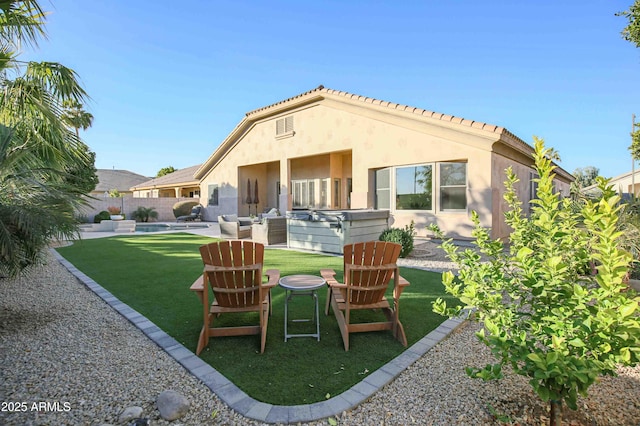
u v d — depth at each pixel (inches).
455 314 99.3
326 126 559.2
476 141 395.9
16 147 181.2
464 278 102.1
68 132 211.8
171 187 1080.8
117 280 233.8
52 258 323.9
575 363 66.2
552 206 89.5
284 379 105.0
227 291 127.0
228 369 111.1
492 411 89.0
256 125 696.4
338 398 94.5
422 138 442.9
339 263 289.4
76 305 181.0
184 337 136.6
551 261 80.8
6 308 175.5
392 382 105.2
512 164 459.8
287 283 136.6
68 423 85.7
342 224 332.8
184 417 87.8
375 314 165.2
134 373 109.6
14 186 141.1
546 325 80.4
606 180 72.9
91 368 112.8
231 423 85.5
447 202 430.0
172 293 200.8
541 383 75.0
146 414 89.1
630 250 176.6
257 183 801.6
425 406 93.3
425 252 352.2
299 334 140.4
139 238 498.0
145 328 145.8
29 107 196.7
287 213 393.7
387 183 489.4
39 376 107.8
